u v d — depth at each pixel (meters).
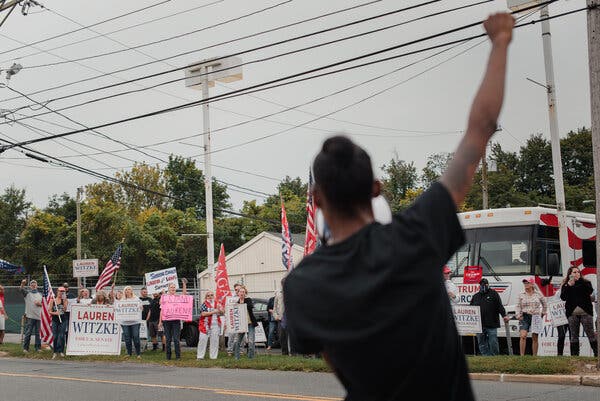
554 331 17.11
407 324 1.95
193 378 15.00
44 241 59.81
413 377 1.98
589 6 13.48
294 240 46.19
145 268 59.97
